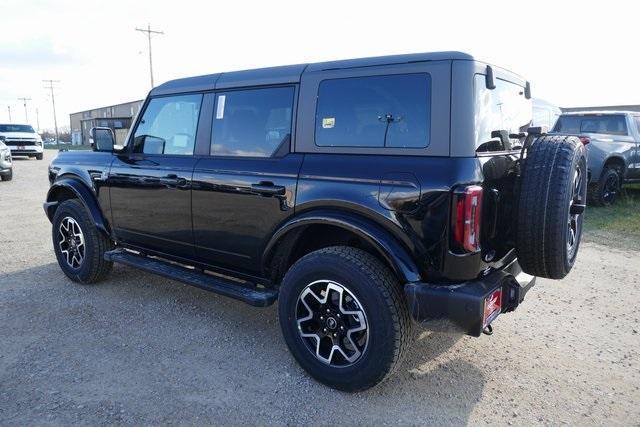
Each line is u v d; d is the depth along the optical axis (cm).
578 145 290
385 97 284
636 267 567
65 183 480
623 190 1090
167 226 397
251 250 344
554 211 269
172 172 385
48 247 631
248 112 349
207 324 395
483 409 285
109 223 454
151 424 265
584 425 271
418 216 262
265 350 352
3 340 362
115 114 6312
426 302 264
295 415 276
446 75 264
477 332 260
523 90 358
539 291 485
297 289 306
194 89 384
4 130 2414
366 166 283
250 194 332
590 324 406
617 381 317
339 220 286
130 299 446
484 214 268
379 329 273
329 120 306
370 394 297
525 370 329
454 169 256
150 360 334
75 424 264
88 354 341
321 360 302
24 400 285
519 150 328
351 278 279
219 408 280
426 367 331
